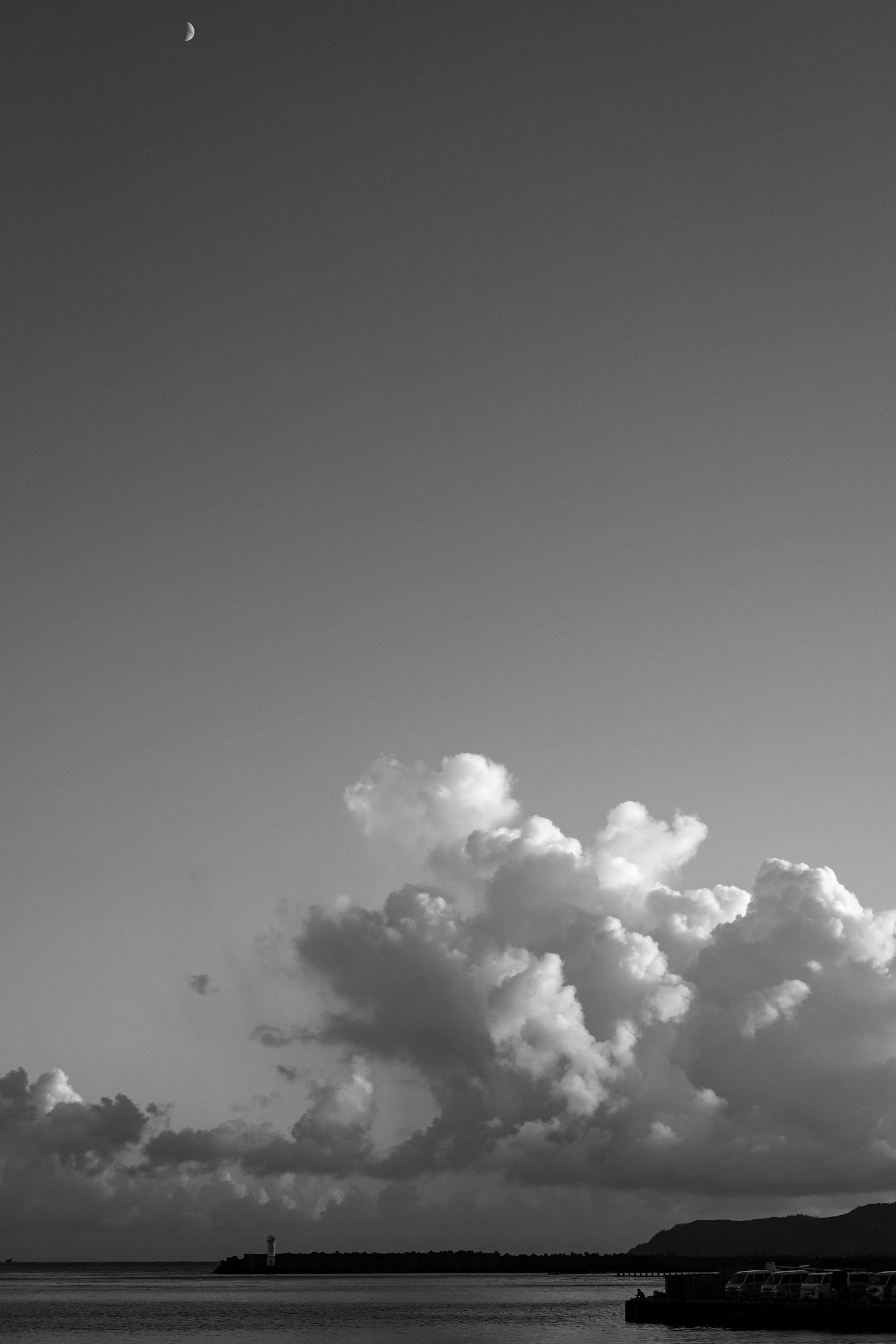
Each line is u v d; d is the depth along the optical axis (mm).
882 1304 188750
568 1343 184250
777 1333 188125
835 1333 186250
